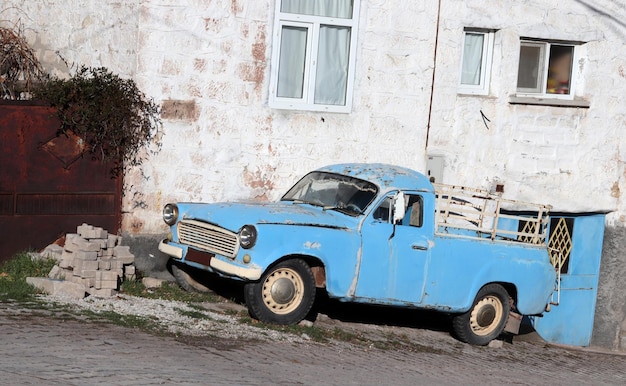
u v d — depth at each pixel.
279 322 10.22
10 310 9.24
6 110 11.58
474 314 11.63
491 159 14.19
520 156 14.36
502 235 12.59
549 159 14.53
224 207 10.50
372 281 10.61
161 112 12.29
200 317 10.12
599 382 10.98
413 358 10.20
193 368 7.86
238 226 9.94
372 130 13.45
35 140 11.73
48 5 13.54
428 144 13.77
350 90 13.30
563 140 14.61
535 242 12.07
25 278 10.70
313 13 13.10
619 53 14.80
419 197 11.08
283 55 13.05
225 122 12.64
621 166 14.98
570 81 14.85
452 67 13.81
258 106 12.81
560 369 11.40
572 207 14.73
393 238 10.71
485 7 13.94
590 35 14.61
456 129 13.96
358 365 9.22
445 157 13.91
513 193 14.34
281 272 10.16
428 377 9.21
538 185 14.49
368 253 10.52
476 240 11.42
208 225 10.26
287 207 10.69
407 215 11.06
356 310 12.72
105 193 12.09
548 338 15.11
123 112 11.95
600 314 15.30
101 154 12.02
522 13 14.17
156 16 12.18
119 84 12.01
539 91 14.73
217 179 12.66
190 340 9.00
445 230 11.59
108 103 11.87
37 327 8.63
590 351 14.59
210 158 12.60
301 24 13.04
